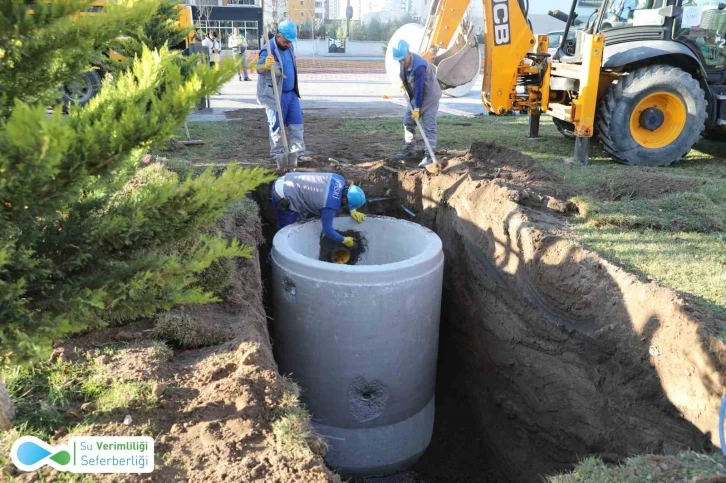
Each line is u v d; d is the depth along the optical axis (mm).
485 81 8172
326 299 4801
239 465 2553
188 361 3324
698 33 7297
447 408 6371
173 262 2121
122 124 1741
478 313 5707
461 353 6195
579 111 6816
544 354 4637
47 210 1848
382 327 4863
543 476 4684
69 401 2836
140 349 3293
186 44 11234
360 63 28812
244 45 18312
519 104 7953
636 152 7051
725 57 7488
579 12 8586
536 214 5223
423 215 6746
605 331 3977
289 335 5172
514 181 6004
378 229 6082
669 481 2717
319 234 5965
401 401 5230
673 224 5000
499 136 9023
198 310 3812
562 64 7422
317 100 14336
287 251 5148
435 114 7066
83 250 2080
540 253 4645
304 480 2504
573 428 4383
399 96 15422
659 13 7129
